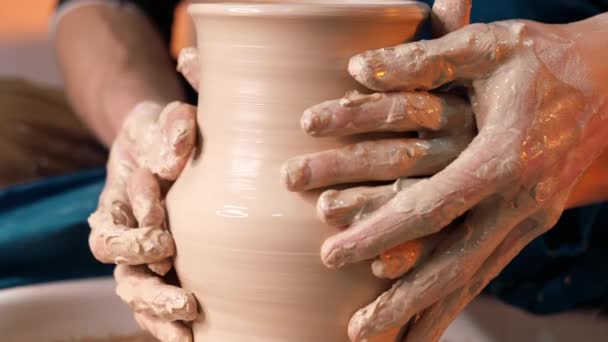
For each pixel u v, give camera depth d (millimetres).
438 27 873
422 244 813
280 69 810
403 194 770
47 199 1627
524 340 1344
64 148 2299
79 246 1418
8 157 2182
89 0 2072
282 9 788
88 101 1843
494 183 775
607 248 1395
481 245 818
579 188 1079
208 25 852
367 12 788
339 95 808
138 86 1789
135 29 1995
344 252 769
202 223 837
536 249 1345
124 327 1333
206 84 885
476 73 808
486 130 794
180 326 903
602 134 862
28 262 1416
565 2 1352
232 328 849
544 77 808
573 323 1353
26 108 2322
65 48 1989
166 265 890
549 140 801
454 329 1319
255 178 820
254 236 806
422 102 793
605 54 858
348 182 801
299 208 804
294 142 812
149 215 885
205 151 876
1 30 5254
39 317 1301
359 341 820
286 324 827
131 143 1100
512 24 829
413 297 807
